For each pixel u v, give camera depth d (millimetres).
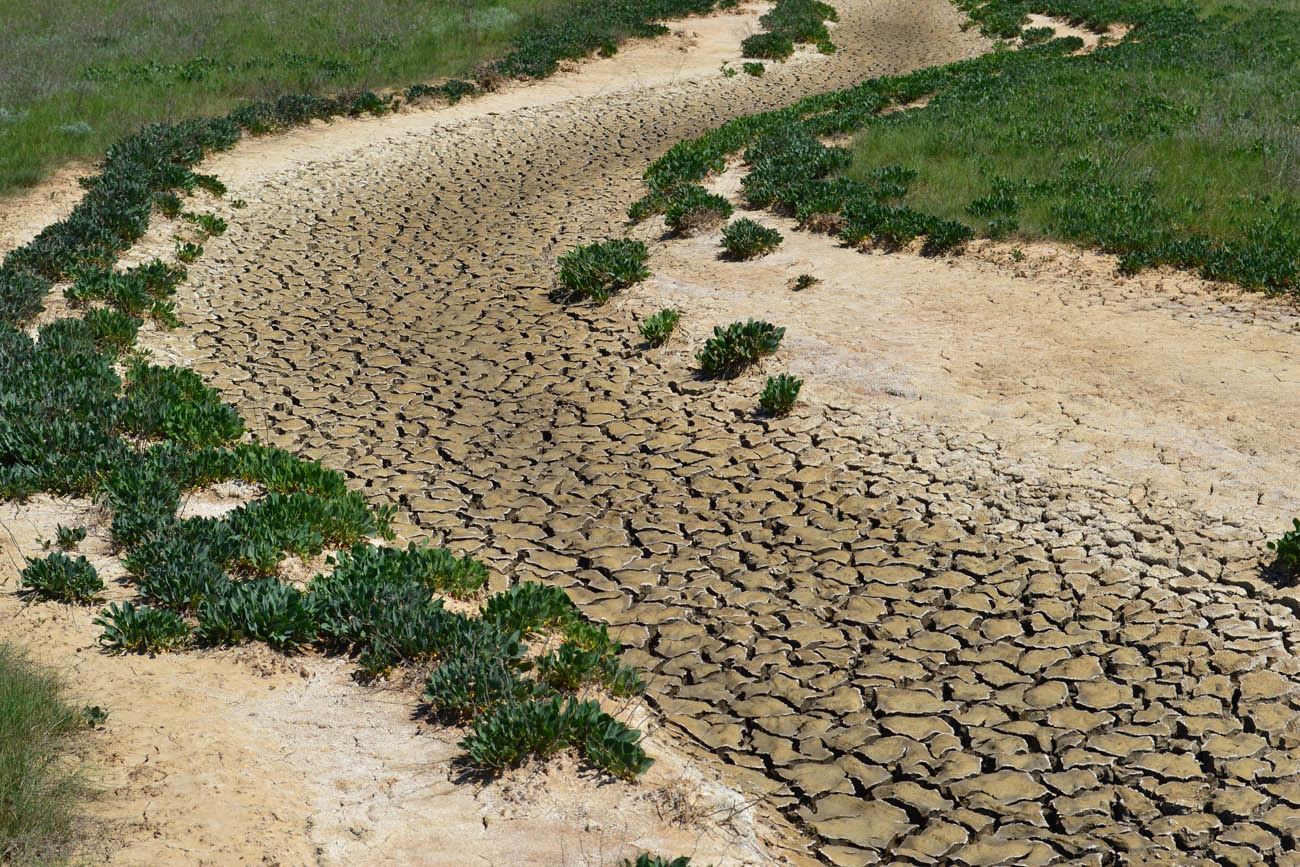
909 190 14891
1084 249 12680
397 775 5270
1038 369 9930
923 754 5902
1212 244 12062
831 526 8062
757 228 13398
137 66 22281
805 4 31719
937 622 6953
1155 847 5199
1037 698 6238
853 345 10734
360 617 6406
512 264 13820
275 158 17938
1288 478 7891
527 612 6707
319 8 27625
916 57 27344
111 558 7133
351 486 8891
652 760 5484
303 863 4617
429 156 18531
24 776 4711
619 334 11547
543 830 4949
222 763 5188
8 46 23109
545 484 8898
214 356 11359
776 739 6070
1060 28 28703
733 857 4957
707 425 9625
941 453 8766
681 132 20203
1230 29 25719
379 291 13102
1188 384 9375
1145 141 15961
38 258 12461
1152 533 7484
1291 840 5168
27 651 5816
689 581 7574
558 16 28141
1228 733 5832
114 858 4477
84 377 9695
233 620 6270
